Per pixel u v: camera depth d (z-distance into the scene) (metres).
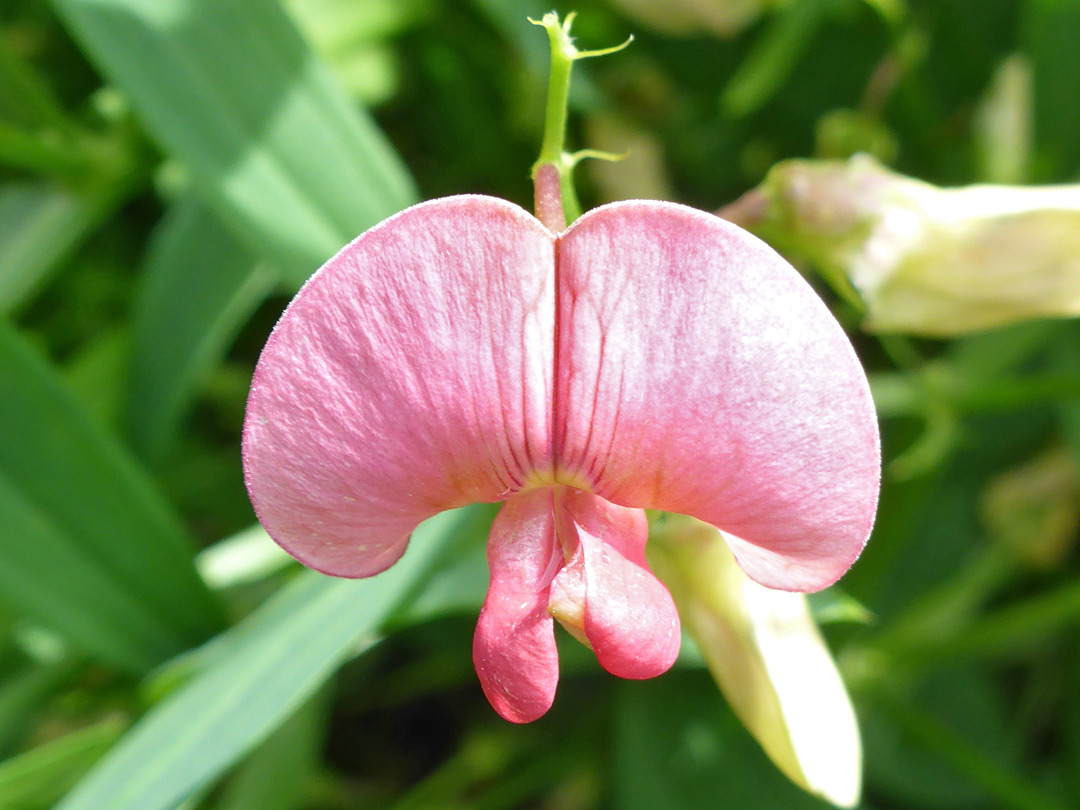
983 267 0.07
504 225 0.05
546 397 0.06
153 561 0.08
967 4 0.11
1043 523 0.11
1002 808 0.10
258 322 0.12
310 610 0.07
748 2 0.11
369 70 0.11
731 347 0.06
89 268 0.11
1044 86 0.10
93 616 0.08
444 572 0.08
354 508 0.06
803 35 0.10
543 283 0.06
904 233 0.08
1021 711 0.11
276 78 0.08
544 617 0.06
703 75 0.11
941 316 0.08
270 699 0.07
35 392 0.08
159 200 0.12
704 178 0.12
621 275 0.06
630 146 0.11
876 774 0.10
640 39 0.11
